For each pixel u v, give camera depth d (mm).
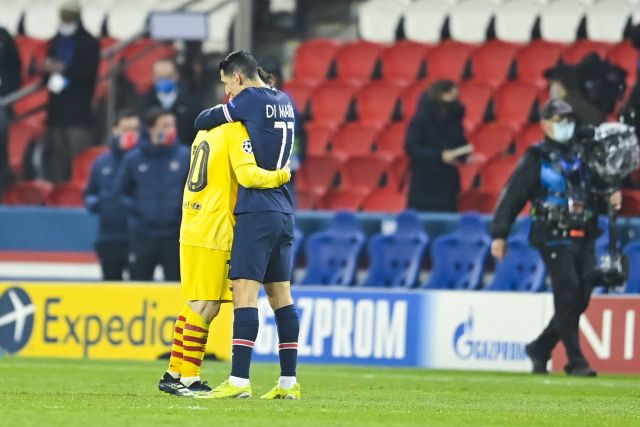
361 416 26062
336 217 55781
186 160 53812
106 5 78125
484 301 47969
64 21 64438
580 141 42812
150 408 26688
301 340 49625
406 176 61719
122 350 50281
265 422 23828
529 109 65625
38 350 51094
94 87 64875
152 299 50094
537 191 43094
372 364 48938
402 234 54594
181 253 30078
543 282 51531
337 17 74438
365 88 68438
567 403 32344
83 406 27344
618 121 53656
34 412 25562
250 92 29406
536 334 47469
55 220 61031
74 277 60656
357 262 54781
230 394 29703
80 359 50188
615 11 70250
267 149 29281
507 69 68625
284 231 29641
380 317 48969
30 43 76875
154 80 61531
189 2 73438
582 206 42656
